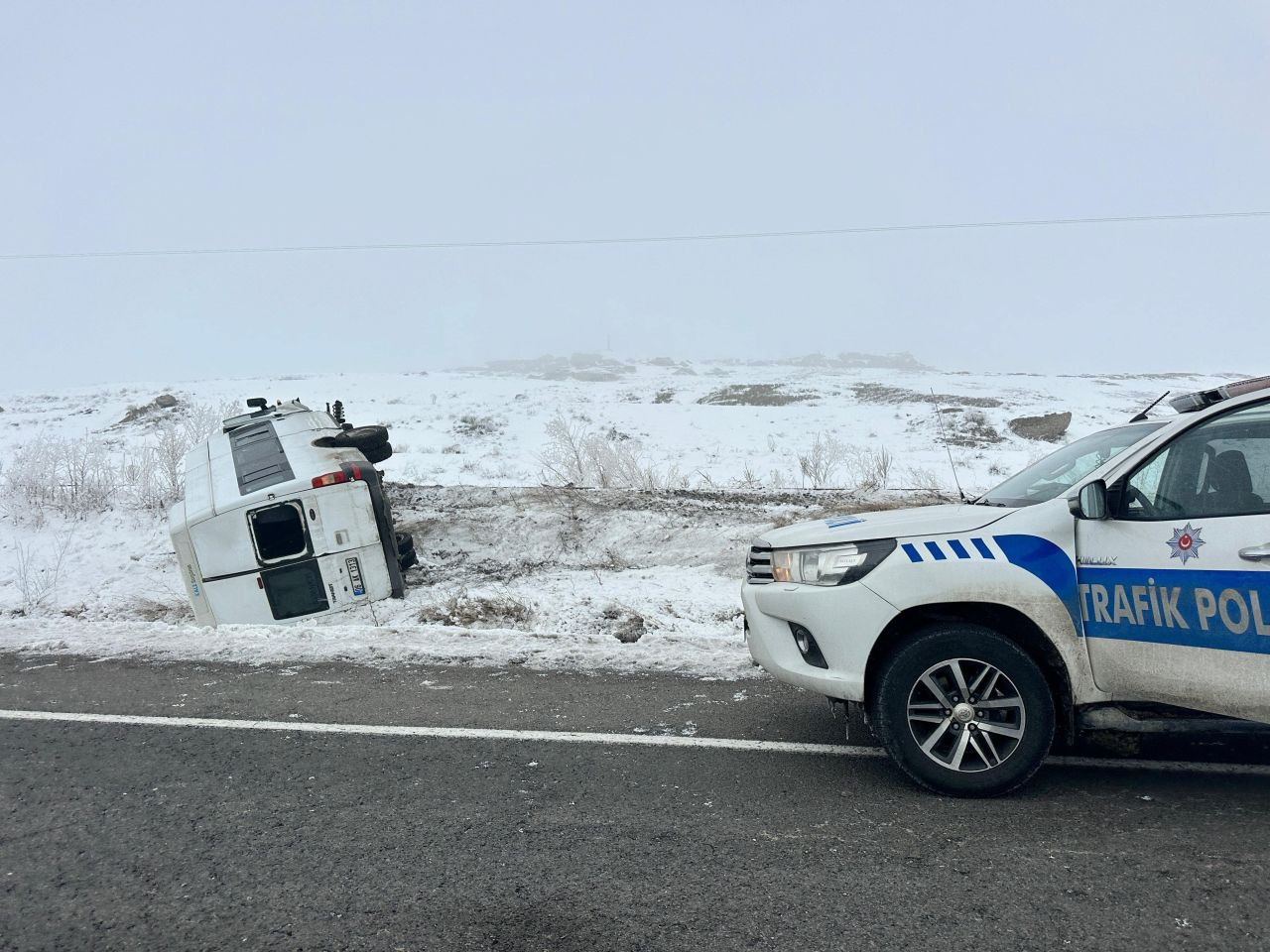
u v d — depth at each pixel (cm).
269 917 323
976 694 412
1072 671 400
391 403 4388
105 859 372
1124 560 391
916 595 409
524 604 948
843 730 514
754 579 468
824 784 434
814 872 346
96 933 316
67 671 689
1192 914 309
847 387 5169
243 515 995
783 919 313
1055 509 412
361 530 1022
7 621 857
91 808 425
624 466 1577
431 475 2036
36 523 1443
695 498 1402
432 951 299
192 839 389
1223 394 409
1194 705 380
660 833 384
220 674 668
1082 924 305
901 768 415
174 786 450
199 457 1195
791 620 438
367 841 382
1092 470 434
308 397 4734
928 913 315
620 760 474
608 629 862
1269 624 360
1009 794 416
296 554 1002
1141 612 386
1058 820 387
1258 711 366
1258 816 386
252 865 363
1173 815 389
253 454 1109
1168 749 471
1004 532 412
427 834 388
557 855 366
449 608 951
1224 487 384
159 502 1481
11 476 1533
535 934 308
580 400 4356
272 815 412
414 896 335
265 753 496
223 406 1895
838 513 1268
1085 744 479
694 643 719
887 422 3222
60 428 3294
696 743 497
